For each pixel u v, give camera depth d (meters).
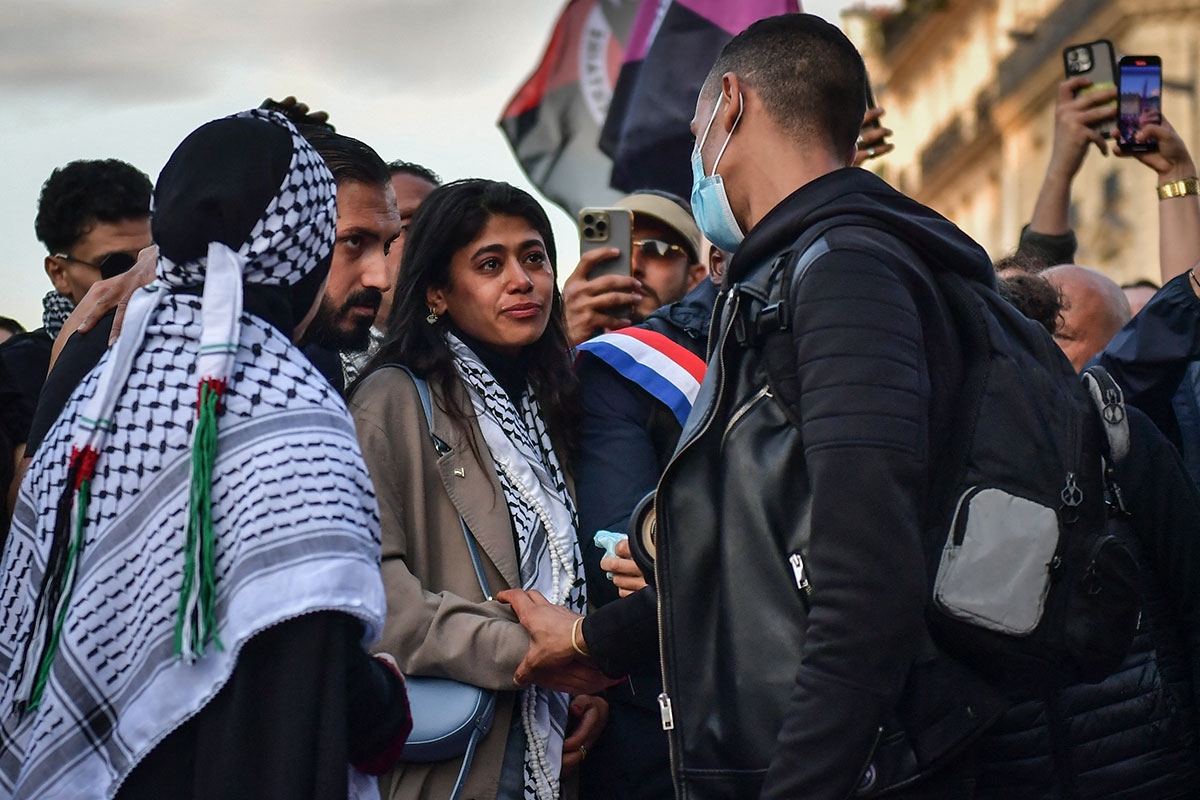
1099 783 2.64
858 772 2.19
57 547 2.18
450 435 3.15
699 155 2.74
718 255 3.93
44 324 4.50
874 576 2.18
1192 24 15.20
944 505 2.33
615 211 3.95
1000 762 2.45
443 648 2.93
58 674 2.12
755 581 2.38
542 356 3.43
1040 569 2.31
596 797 3.32
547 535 3.17
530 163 6.20
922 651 2.30
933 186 27.91
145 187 4.47
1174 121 15.25
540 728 3.07
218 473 2.10
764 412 2.43
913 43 27.16
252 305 2.23
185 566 2.02
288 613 2.02
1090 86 4.98
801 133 2.63
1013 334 2.47
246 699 2.04
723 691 2.40
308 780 2.02
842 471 2.20
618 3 6.21
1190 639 2.92
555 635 2.89
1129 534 2.93
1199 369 3.70
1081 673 2.39
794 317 2.35
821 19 2.72
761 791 2.28
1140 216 16.25
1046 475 2.34
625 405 3.49
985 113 25.28
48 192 4.40
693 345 3.65
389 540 3.01
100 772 2.11
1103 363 3.84
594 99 6.19
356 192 3.23
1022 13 23.86
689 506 2.48
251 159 2.22
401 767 2.92
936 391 2.35
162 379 2.16
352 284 3.23
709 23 5.35
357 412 3.13
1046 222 5.03
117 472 2.14
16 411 3.38
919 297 2.37
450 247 3.30
